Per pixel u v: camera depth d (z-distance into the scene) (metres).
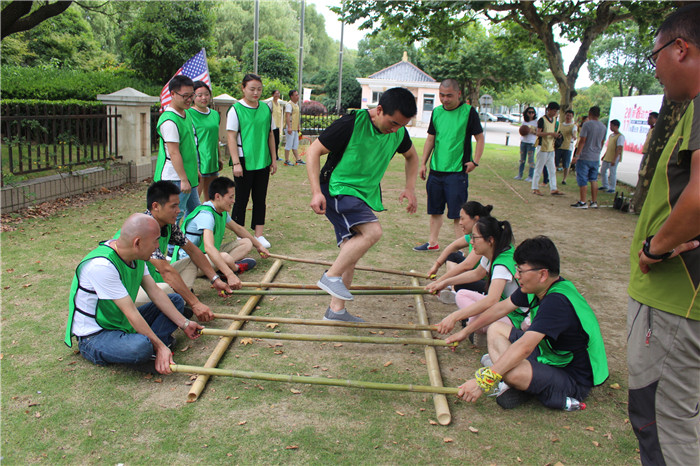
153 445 2.65
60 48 21.62
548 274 2.98
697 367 2.17
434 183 6.02
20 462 2.49
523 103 63.78
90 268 3.12
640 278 2.31
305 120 20.62
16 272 4.79
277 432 2.79
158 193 3.62
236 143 5.81
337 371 3.45
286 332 4.01
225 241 6.20
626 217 8.86
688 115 2.06
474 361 3.68
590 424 3.00
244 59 30.83
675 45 2.04
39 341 3.61
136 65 17.34
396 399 3.16
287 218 7.58
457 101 5.80
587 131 9.26
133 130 9.35
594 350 3.10
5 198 6.66
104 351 3.20
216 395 3.11
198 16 17.69
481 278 4.12
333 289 3.82
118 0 13.06
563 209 9.41
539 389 3.04
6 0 12.14
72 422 2.79
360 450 2.68
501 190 11.26
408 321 4.32
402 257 6.00
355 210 3.69
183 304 3.86
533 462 2.65
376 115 3.56
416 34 14.38
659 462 2.27
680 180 2.13
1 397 2.97
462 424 2.95
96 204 7.64
